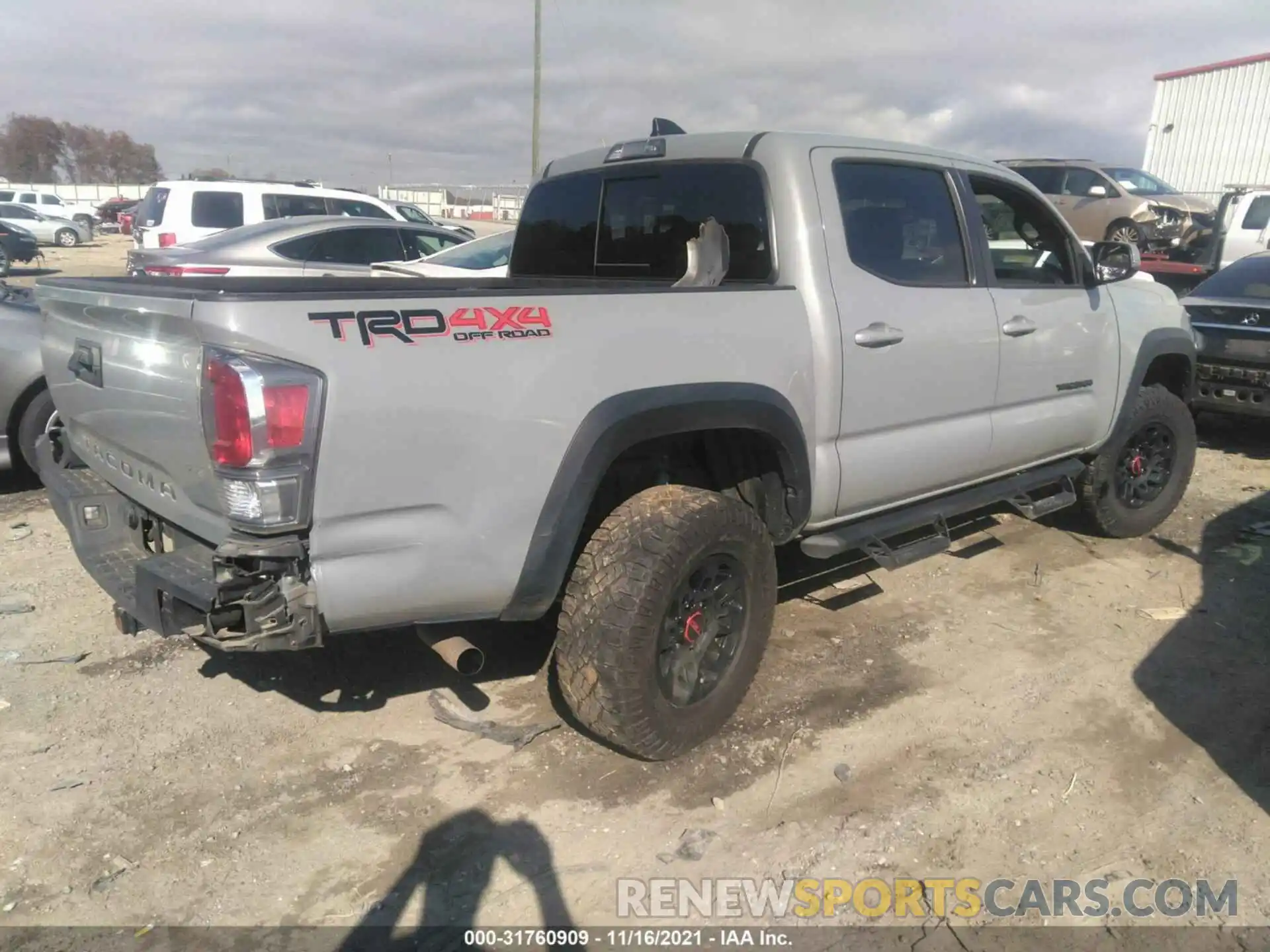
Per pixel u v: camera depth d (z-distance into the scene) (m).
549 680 3.78
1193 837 2.91
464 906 2.59
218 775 3.13
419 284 3.49
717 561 3.17
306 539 2.46
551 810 2.99
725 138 3.73
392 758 3.25
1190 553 5.29
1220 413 7.45
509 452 2.67
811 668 3.91
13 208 32.50
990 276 4.24
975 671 3.91
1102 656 4.06
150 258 8.99
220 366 2.31
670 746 3.13
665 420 2.98
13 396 5.64
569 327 2.78
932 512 4.15
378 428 2.45
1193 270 13.81
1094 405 4.89
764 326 3.28
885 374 3.70
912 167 3.94
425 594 2.65
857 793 3.10
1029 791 3.12
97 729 3.37
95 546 3.23
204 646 4.01
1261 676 3.90
